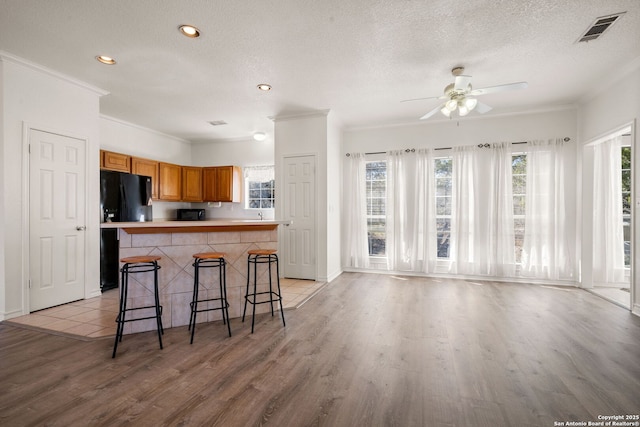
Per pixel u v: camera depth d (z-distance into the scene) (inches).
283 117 193.8
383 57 119.6
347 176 219.6
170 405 68.7
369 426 62.1
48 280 132.5
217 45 111.0
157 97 161.9
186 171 239.9
